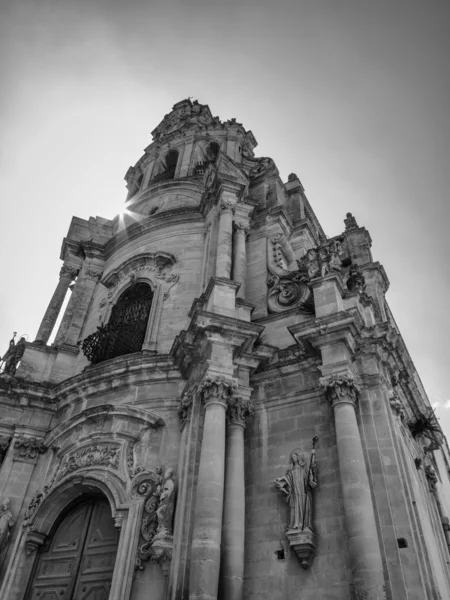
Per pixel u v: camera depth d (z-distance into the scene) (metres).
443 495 20.09
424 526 12.09
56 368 18.42
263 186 23.06
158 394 14.73
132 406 14.48
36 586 12.90
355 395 12.24
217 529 10.47
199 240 19.83
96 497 13.91
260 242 19.31
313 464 11.73
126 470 13.28
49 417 16.81
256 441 12.96
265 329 15.69
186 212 20.80
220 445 11.75
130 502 12.44
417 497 12.53
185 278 18.52
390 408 12.80
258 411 13.50
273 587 10.62
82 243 23.17
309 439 12.41
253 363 13.99
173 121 33.53
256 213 20.44
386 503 10.70
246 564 11.10
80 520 13.76
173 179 24.14
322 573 10.38
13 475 15.16
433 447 18.84
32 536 13.41
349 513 10.23
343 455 11.09
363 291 16.12
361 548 9.68
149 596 10.86
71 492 13.85
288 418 13.05
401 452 12.05
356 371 12.98
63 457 14.81
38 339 20.17
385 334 13.51
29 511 14.13
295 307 15.69
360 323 13.32
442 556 14.83
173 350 14.70
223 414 12.33
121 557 11.50
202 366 13.49
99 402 15.55
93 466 13.77
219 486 11.09
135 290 19.94
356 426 11.59
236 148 27.72
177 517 11.46
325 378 12.40
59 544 13.52
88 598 12.03
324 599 10.07
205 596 9.52
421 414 17.31
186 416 13.23
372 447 11.61
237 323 13.67
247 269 18.44
